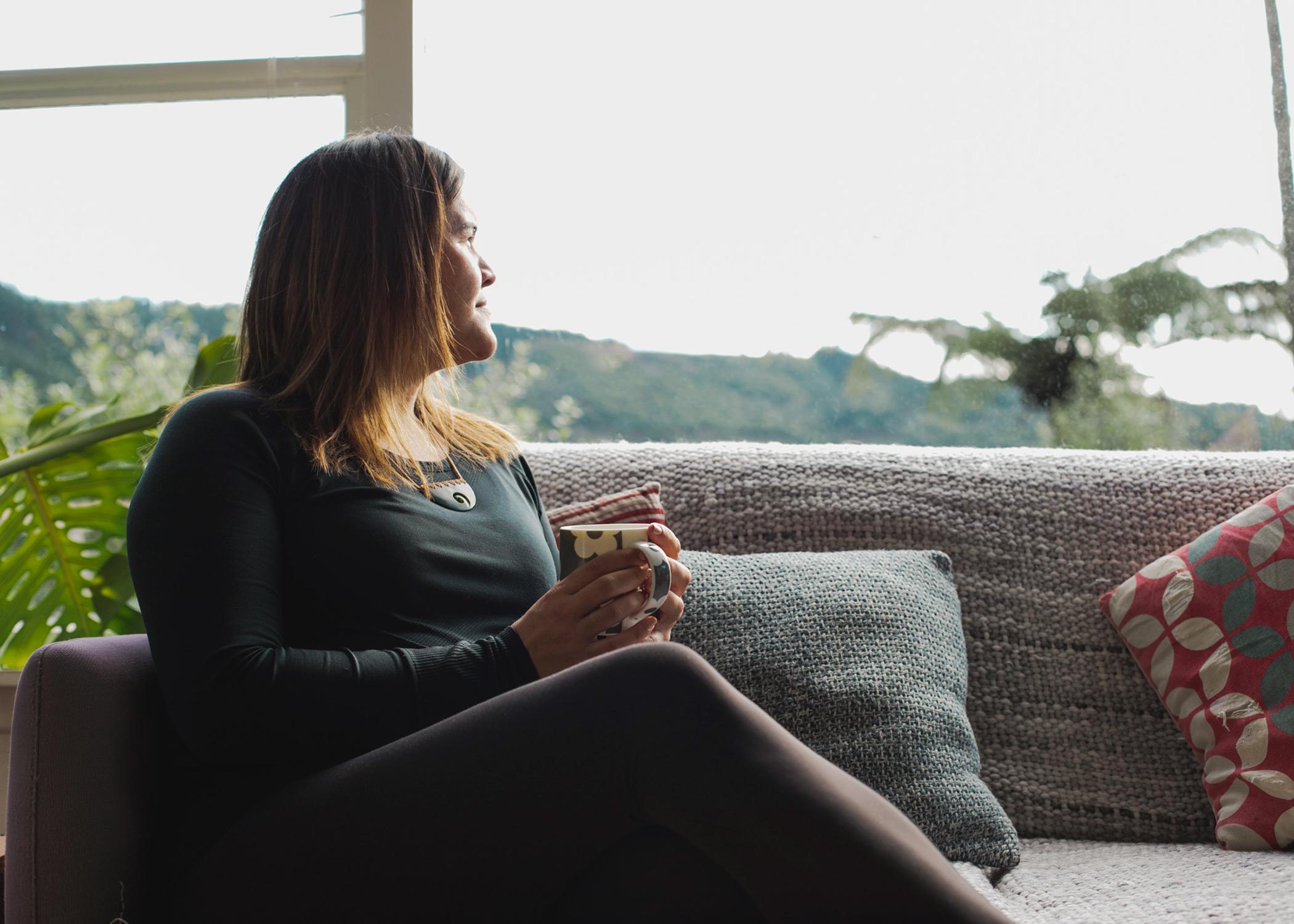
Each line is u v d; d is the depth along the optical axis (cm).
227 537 95
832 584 148
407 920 84
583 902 85
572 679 87
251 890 88
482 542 115
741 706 84
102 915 97
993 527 165
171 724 103
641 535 107
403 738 92
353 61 212
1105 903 111
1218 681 147
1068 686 157
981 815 132
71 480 203
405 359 117
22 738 100
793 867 77
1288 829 134
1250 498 166
